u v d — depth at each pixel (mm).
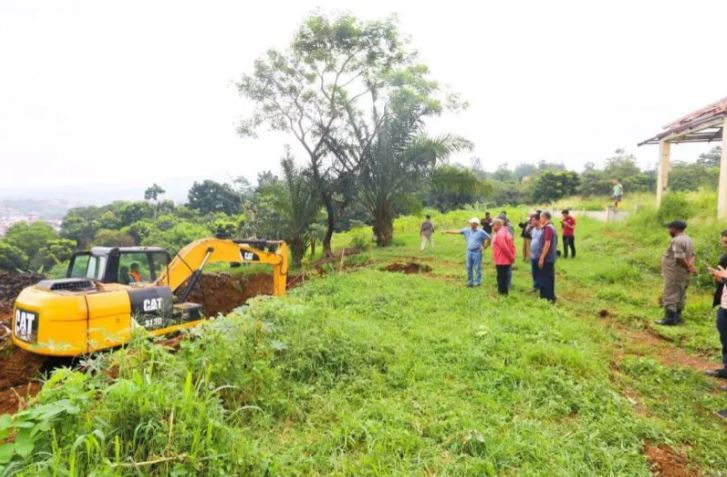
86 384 3637
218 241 9164
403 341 6395
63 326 5801
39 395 3512
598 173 47906
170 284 8352
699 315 8461
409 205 18000
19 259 34781
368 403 4648
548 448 3916
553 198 46219
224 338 4801
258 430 4148
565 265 12992
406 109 16328
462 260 14375
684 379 5828
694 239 12336
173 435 3240
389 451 3793
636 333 7781
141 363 4215
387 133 16641
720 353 6730
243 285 14508
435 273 12391
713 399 5289
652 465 3883
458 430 4098
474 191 17438
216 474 3129
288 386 4965
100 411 3320
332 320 6621
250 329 5324
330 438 3982
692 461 4082
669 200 16188
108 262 7559
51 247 36844
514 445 3896
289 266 16828
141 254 8133
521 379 5215
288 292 10695
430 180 17438
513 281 11047
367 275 11531
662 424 4582
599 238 16422
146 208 46500
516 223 23984
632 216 17656
